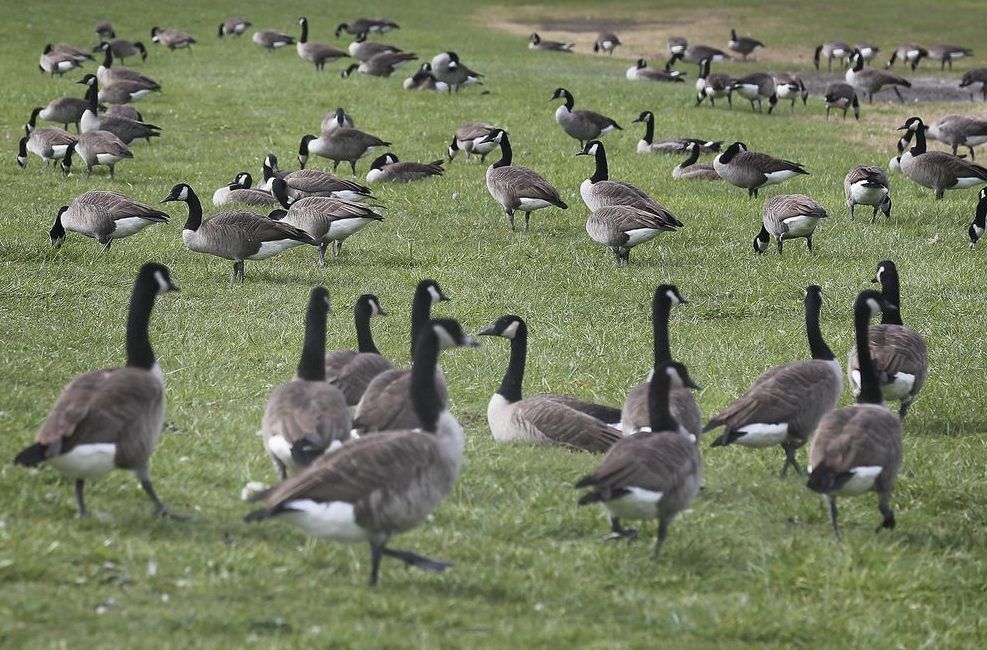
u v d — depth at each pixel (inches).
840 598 392.5
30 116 1418.6
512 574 376.2
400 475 339.6
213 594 336.2
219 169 1178.6
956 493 500.1
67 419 365.4
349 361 520.7
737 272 864.3
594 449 499.5
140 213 823.1
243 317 713.6
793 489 493.0
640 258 902.4
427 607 339.0
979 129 1318.9
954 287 839.1
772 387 486.9
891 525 443.2
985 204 952.3
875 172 1008.2
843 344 701.9
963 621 389.4
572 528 430.9
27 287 728.3
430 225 989.8
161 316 705.6
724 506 464.4
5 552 339.6
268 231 777.6
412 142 1363.2
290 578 353.1
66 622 309.4
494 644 319.3
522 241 940.6
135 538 374.0
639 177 1206.3
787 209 885.8
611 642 331.3
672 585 392.2
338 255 883.4
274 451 406.6
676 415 471.2
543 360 657.0
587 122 1352.1
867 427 424.5
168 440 482.0
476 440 529.7
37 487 410.3
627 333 725.9
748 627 357.7
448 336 376.2
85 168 1155.3
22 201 997.8
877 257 916.6
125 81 1494.8
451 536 407.8
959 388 639.8
